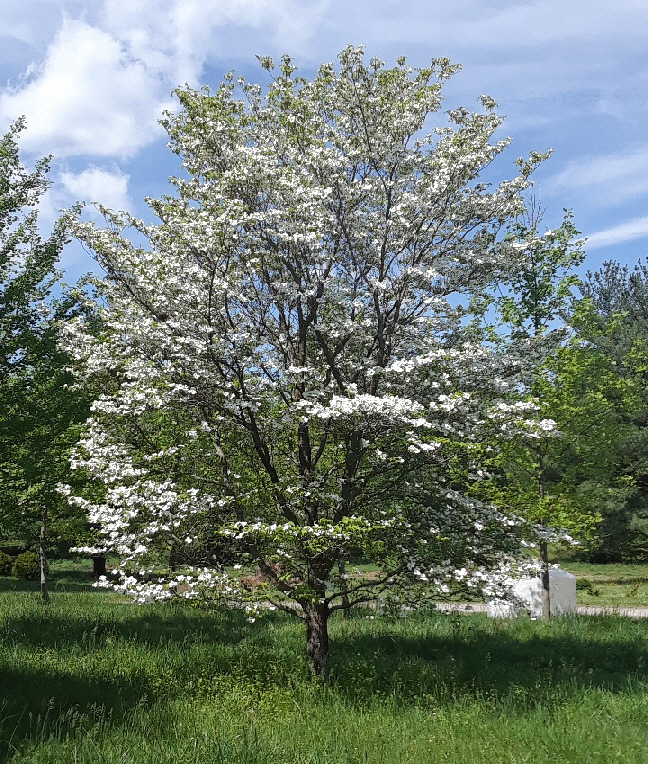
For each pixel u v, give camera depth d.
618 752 6.21
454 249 9.75
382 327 9.38
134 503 8.43
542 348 9.78
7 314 10.59
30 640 11.32
